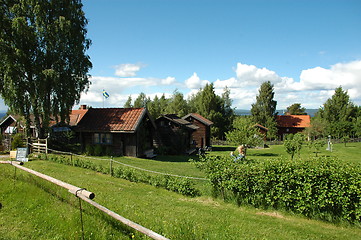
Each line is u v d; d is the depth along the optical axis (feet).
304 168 25.53
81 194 17.37
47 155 58.95
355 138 177.27
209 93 191.62
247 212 26.71
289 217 25.45
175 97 208.95
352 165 25.99
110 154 77.00
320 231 22.26
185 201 29.76
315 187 24.40
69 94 77.71
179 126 101.76
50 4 72.59
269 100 207.10
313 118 220.64
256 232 21.21
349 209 23.39
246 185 27.96
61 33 73.31
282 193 26.07
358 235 21.72
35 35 70.59
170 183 35.50
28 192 26.37
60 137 81.41
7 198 25.39
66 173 41.55
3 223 20.18
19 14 69.77
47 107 76.64
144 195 31.09
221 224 22.25
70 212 21.22
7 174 33.42
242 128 97.50
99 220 19.79
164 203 28.07
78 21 80.12
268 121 201.77
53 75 70.54
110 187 33.40
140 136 79.46
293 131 210.79
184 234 18.10
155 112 155.94
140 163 63.62
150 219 21.34
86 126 78.89
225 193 30.12
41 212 21.85
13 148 71.56
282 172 26.25
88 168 48.67
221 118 192.44
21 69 71.31
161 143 103.50
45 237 17.99
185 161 77.46
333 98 199.62
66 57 77.61
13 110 74.18
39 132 80.07
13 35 68.54
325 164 26.23
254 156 104.27
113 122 77.97
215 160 31.68
